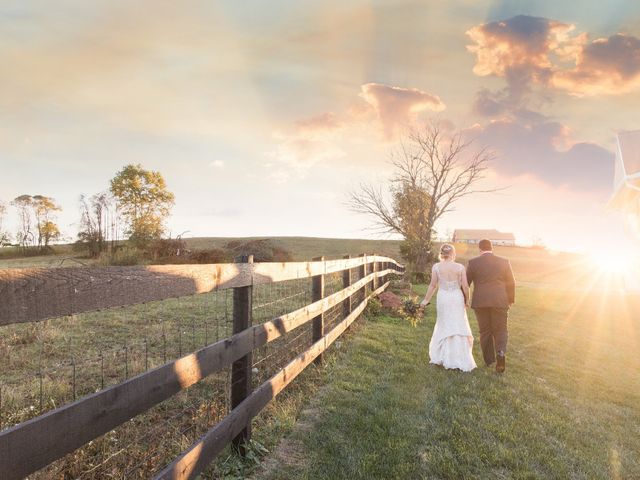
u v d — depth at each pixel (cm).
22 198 5981
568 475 320
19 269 143
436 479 304
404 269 2508
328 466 315
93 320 747
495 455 340
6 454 135
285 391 464
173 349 579
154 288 214
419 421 403
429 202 3033
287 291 1080
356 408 428
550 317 1273
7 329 633
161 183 5044
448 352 593
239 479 290
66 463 288
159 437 333
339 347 668
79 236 3538
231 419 293
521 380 568
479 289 628
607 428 434
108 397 180
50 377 446
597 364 721
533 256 5691
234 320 330
